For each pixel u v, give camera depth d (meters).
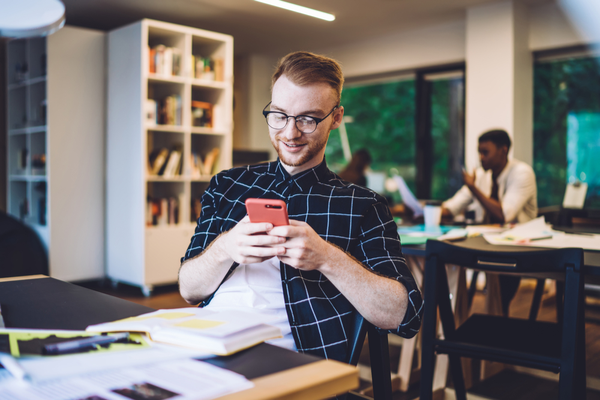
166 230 4.13
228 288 1.15
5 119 5.24
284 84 1.11
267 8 4.67
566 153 4.64
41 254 4.03
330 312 1.08
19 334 0.76
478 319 1.75
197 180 4.49
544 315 3.40
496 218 3.12
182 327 0.75
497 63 4.49
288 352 0.72
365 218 1.16
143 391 0.56
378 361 1.12
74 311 0.96
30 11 0.96
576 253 1.29
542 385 2.34
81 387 0.57
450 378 2.34
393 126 5.85
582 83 4.52
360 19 4.96
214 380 0.59
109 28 5.30
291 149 1.14
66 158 4.15
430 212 2.39
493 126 4.54
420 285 2.37
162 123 4.09
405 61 5.47
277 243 0.94
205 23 5.13
